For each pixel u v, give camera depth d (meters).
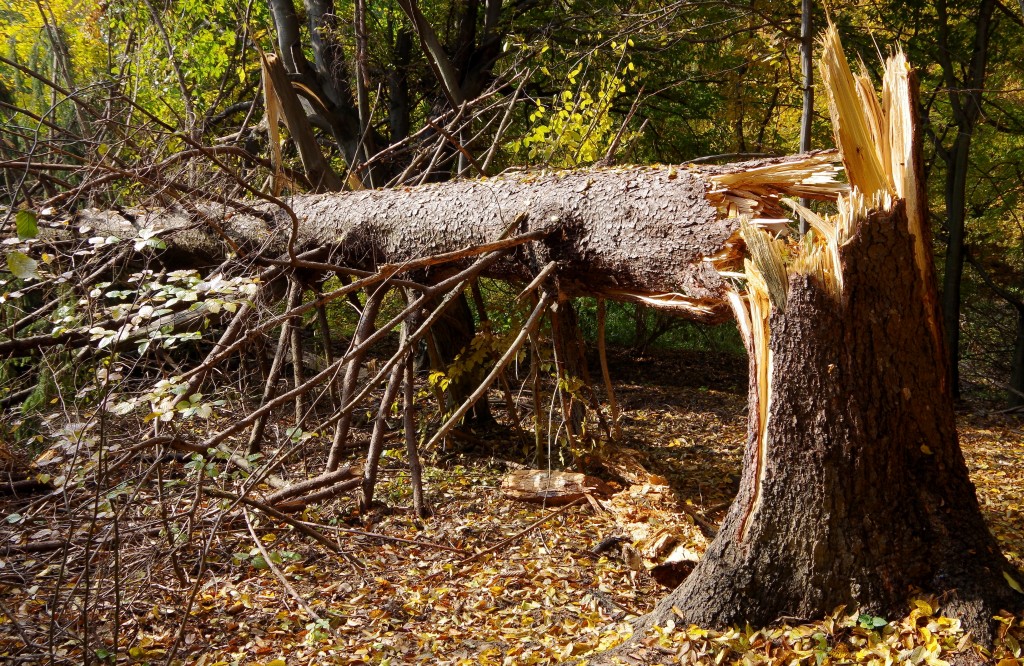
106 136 6.12
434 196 5.48
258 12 10.30
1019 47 11.56
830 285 2.88
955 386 11.38
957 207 11.23
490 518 5.15
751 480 3.14
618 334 14.55
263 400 5.43
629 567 4.21
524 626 3.65
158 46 8.32
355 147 10.27
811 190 3.87
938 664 2.54
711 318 4.08
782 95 11.27
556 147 6.45
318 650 3.42
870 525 2.90
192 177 5.97
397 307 10.18
